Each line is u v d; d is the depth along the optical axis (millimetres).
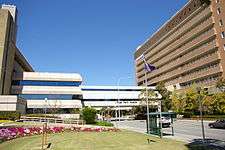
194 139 22531
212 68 71688
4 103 57062
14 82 75562
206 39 73938
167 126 38719
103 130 33406
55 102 75312
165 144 18641
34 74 77375
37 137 23953
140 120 71562
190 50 84688
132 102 104875
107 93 103438
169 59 97000
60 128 32062
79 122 43375
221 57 68500
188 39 84312
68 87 79312
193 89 68875
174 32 93438
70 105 76812
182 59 88000
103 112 92312
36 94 75812
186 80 85750
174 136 25531
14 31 70250
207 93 63625
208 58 73188
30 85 76438
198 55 78188
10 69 67312
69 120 44438
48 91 76688
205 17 75250
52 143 19750
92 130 33062
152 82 111312
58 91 77625
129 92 106375
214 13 70875
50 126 34750
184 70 86812
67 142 20484
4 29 62781
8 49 64625
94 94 101875
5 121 44250
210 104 58312
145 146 17844
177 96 77625
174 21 92562
